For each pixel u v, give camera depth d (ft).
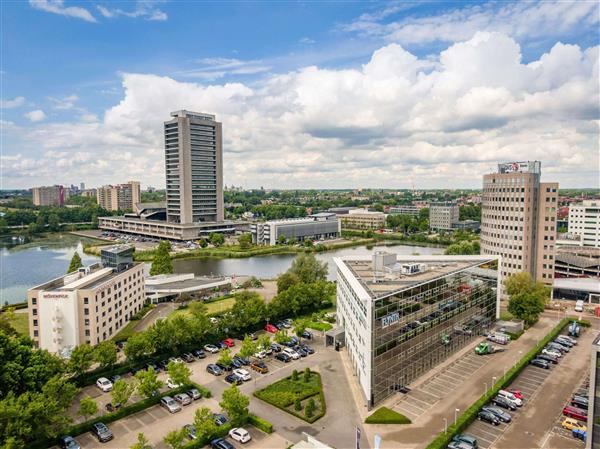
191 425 238.27
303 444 190.39
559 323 410.31
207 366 320.70
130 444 225.15
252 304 401.08
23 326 428.15
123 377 306.55
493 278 407.44
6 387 243.81
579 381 296.10
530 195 535.19
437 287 321.52
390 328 273.13
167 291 514.27
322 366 325.21
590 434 210.18
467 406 262.06
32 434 216.95
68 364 284.20
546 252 548.72
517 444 224.33
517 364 313.12
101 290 378.32
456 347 351.87
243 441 224.53
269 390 282.36
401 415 248.11
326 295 488.85
